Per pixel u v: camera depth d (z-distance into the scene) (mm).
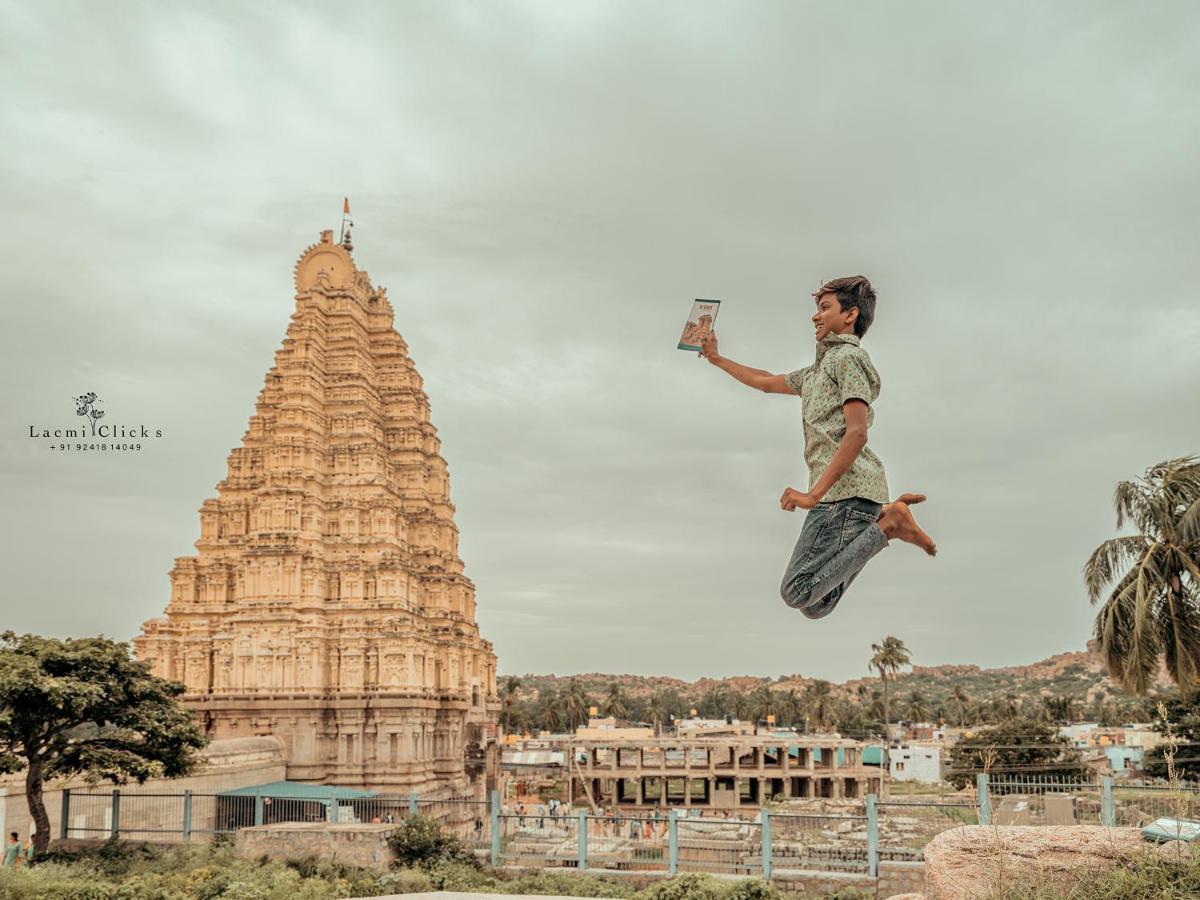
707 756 103438
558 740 117625
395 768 67625
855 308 6199
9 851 38125
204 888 32844
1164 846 9945
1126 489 30484
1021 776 69562
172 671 71562
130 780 48406
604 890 36312
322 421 78500
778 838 46000
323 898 34125
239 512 76000
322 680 69125
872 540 5840
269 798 51500
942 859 10406
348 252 86812
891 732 143375
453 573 84000
